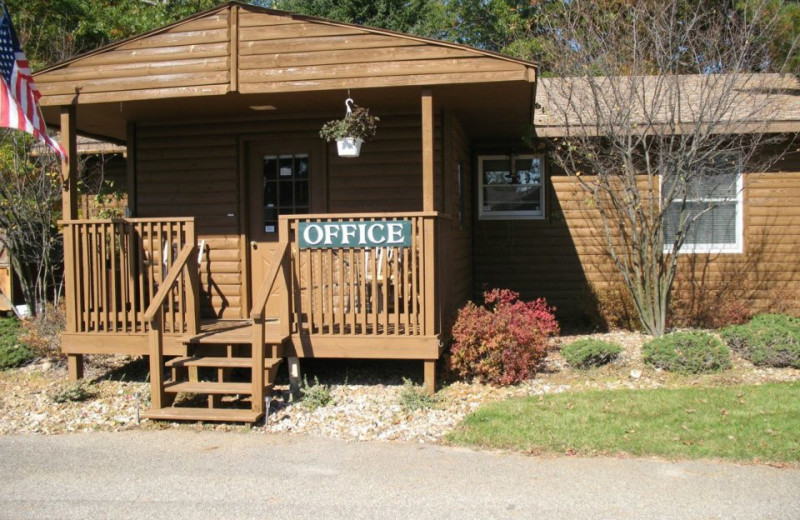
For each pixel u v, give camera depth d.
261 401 6.41
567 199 10.88
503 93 7.54
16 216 10.05
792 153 10.41
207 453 5.65
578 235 10.88
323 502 4.63
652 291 9.55
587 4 9.60
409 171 8.75
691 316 10.41
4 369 8.33
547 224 10.95
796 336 7.64
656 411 6.24
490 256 11.12
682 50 9.66
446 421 6.28
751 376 7.36
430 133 7.13
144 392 7.34
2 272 10.91
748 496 4.60
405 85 7.09
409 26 21.94
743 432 5.69
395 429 6.14
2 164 10.12
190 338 7.15
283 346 7.14
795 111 9.78
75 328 7.62
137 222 7.51
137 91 7.51
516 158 11.05
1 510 4.55
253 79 7.32
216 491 4.84
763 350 7.61
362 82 7.14
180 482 5.02
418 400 6.66
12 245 10.20
